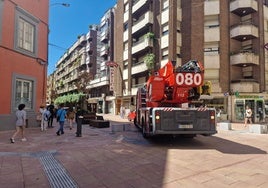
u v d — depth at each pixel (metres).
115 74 45.88
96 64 59.88
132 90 39.22
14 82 15.86
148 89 12.73
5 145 10.28
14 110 15.79
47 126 18.50
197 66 10.59
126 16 42.41
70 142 11.41
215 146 10.52
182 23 31.41
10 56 15.58
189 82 10.45
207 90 11.31
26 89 17.34
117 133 15.23
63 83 83.56
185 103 11.29
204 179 5.88
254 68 29.59
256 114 28.09
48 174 6.27
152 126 10.50
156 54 34.50
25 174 6.25
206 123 10.25
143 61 36.59
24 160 7.68
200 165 7.19
